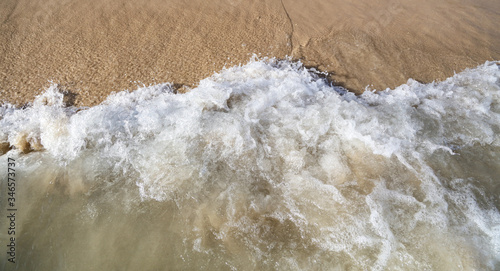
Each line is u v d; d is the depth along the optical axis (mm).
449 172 2779
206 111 3037
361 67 3693
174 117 2984
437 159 2863
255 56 3680
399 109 3221
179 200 2508
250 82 3344
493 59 3906
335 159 2775
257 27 4051
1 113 2996
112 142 2834
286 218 2424
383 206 2494
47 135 2863
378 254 2248
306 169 2703
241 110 3066
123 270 2172
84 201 2502
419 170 2758
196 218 2414
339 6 4484
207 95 3131
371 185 2625
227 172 2660
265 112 3072
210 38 3855
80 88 3244
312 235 2340
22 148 2814
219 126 2920
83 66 3453
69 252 2250
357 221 2402
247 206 2480
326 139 2898
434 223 2424
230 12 4227
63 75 3357
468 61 3850
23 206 2459
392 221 2418
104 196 2531
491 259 2268
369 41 3996
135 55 3596
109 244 2287
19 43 3648
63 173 2658
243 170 2678
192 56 3635
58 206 2471
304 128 2953
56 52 3582
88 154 2771
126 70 3436
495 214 2533
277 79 3412
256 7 4332
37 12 4035
